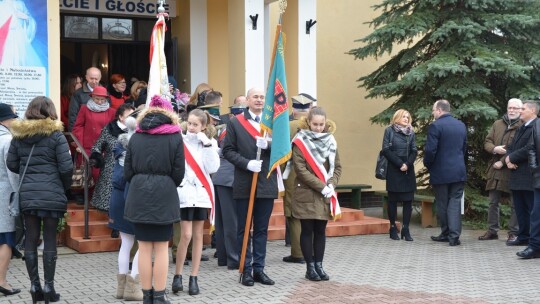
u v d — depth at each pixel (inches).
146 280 237.1
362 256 359.6
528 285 291.6
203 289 277.9
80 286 283.6
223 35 534.6
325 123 289.7
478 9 470.9
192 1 520.7
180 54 539.2
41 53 373.4
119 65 535.8
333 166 288.0
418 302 258.1
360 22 595.2
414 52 483.5
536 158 348.2
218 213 323.6
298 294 269.3
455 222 395.2
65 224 372.5
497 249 383.6
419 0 480.7
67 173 251.0
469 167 482.6
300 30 479.8
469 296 269.9
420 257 357.4
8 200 258.7
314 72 484.7
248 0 453.7
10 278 300.7
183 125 280.4
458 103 456.4
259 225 287.3
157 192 229.9
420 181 510.6
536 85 486.6
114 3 509.0
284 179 311.9
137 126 238.4
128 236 261.6
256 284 287.1
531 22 453.7
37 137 249.4
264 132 283.3
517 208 391.2
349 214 449.4
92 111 384.5
